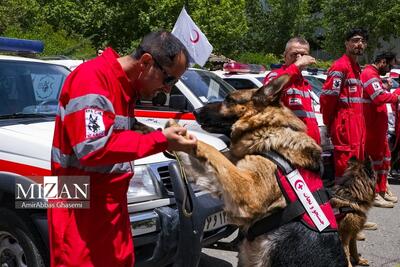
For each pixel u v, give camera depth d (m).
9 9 19.44
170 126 2.49
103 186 2.48
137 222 3.43
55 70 4.98
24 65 4.76
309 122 5.34
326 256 2.94
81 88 2.31
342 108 5.90
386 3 30.81
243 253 3.19
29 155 3.48
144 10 21.95
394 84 15.74
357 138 5.86
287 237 2.95
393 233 6.32
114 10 21.95
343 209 4.89
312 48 40.00
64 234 2.49
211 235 3.94
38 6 21.50
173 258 3.62
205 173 3.03
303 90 5.38
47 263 3.40
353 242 5.16
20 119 4.21
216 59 18.39
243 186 2.91
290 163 3.07
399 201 8.12
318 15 40.69
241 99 3.33
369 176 5.06
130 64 2.46
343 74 5.84
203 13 22.58
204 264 5.00
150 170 3.68
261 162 3.05
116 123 2.41
